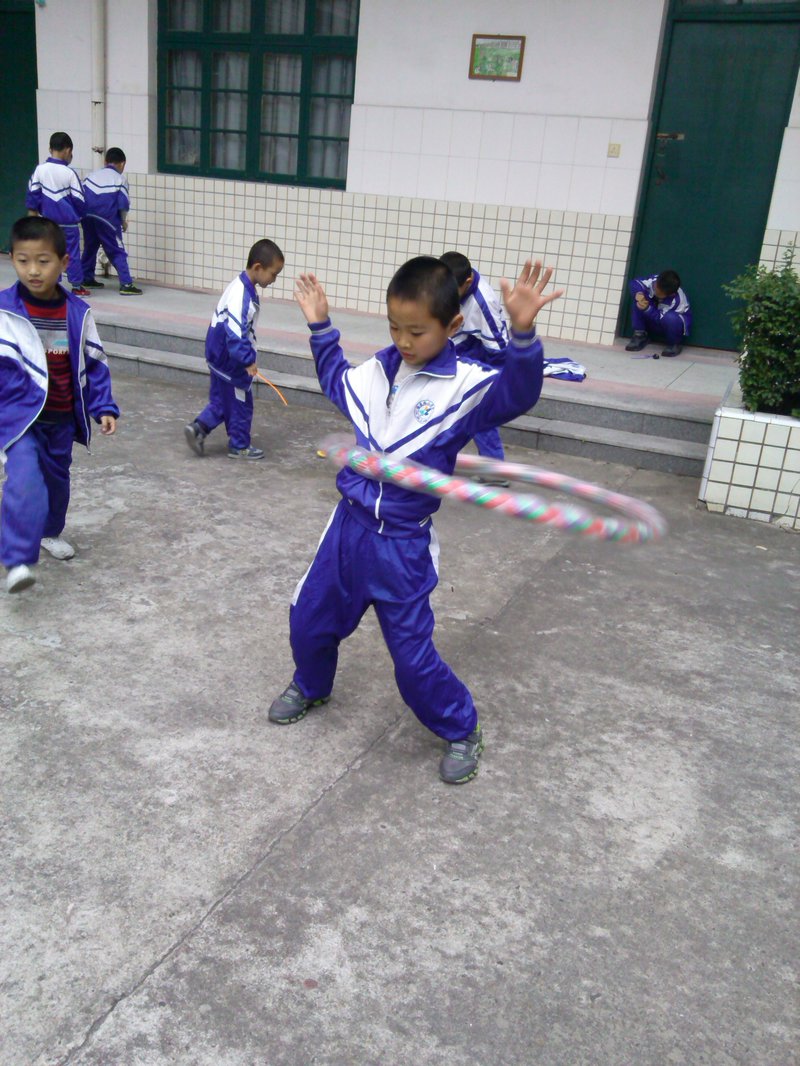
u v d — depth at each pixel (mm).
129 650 3561
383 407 2717
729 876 2613
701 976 2260
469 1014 2104
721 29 7711
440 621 4023
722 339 8500
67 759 2885
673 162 8148
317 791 2836
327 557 2840
